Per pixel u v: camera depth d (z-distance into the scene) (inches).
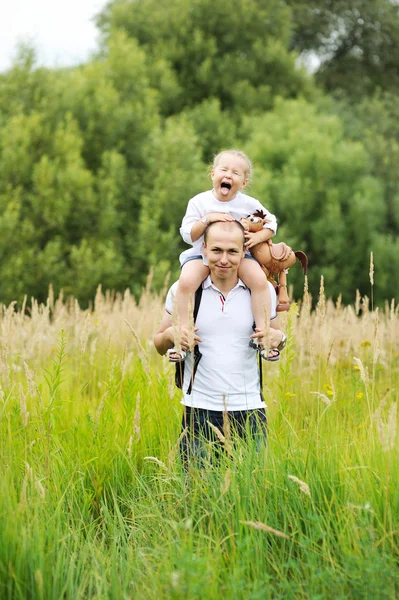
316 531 140.6
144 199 853.8
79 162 842.2
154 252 823.1
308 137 975.0
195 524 149.9
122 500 171.0
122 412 201.8
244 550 136.9
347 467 157.5
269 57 1171.9
